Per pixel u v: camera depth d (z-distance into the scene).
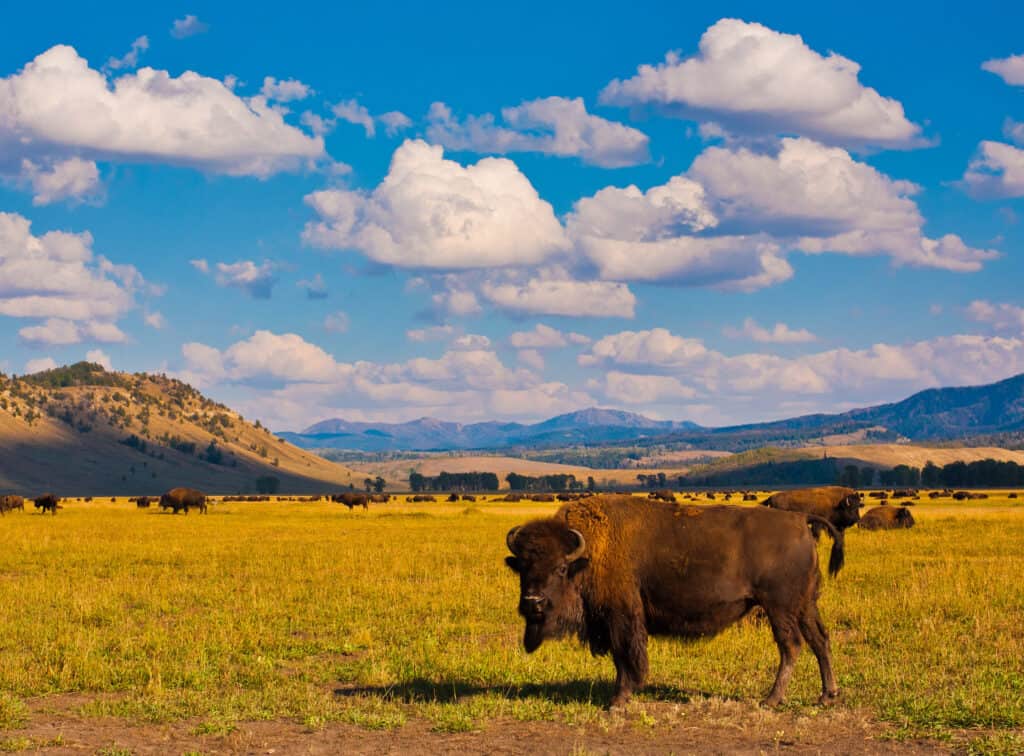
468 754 8.51
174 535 41.16
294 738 9.13
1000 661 12.23
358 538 37.66
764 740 8.92
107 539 38.00
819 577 10.53
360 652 13.73
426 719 9.87
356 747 8.79
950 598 17.08
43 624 15.65
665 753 8.49
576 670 12.20
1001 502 109.56
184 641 14.00
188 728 9.59
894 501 114.69
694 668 12.21
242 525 52.44
